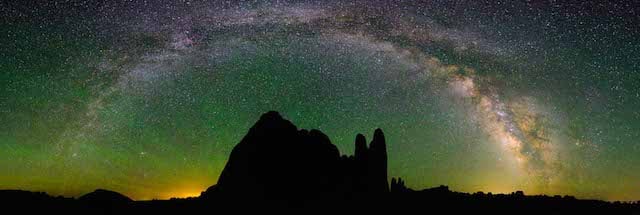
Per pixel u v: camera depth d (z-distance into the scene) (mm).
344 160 33906
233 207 29312
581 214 29062
